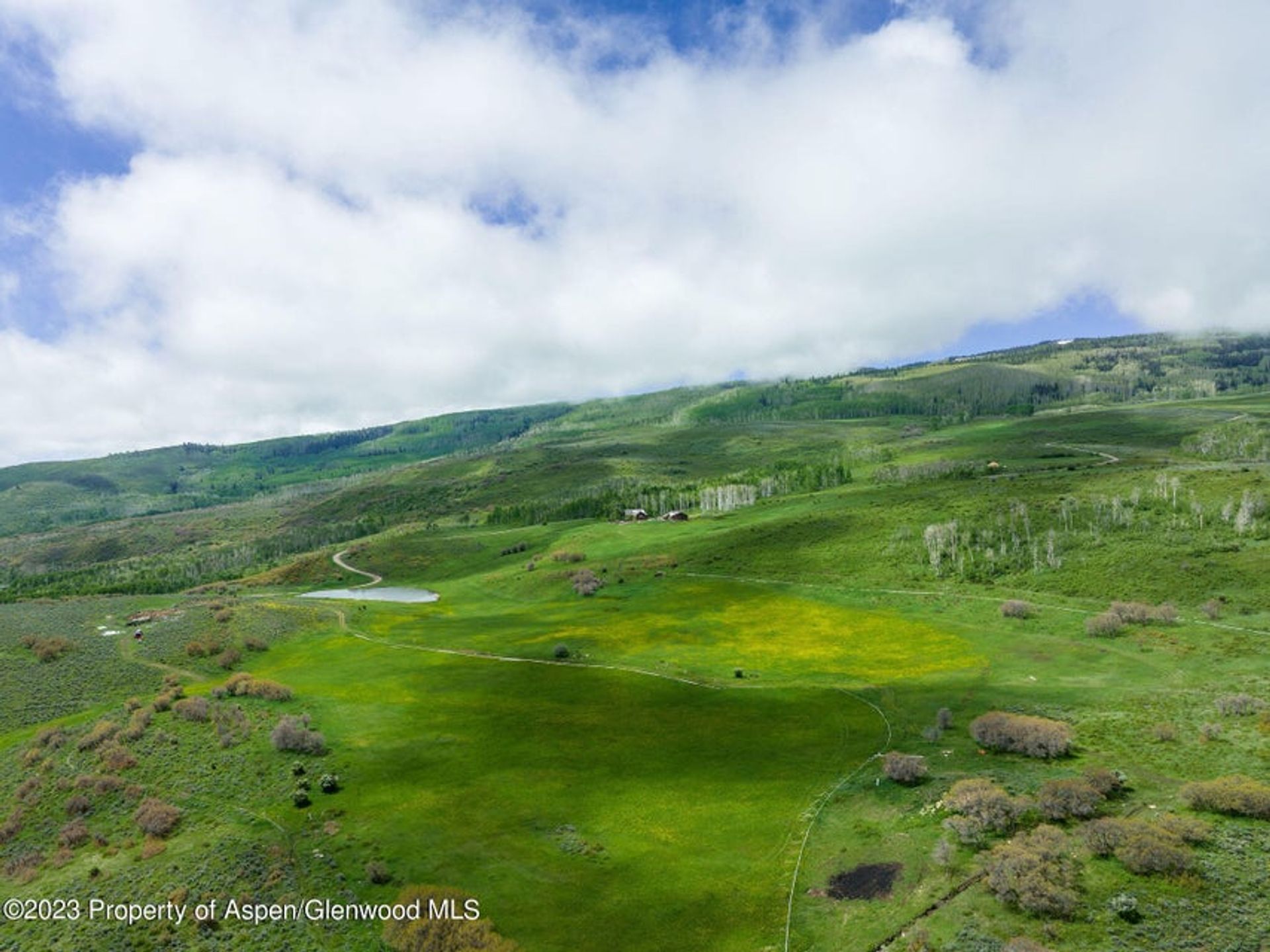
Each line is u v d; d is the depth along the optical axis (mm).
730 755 71562
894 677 91188
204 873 52562
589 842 56188
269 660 122812
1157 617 97500
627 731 79500
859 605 127125
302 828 59438
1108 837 47188
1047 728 65625
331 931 45969
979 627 108000
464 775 69250
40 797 67750
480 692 96500
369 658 119188
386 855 55000
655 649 113250
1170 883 43281
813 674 95375
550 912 47500
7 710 100562
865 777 64125
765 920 45688
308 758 73438
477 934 44219
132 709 89812
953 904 44281
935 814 55375
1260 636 87812
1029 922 41719
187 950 44781
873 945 41938
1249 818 49781
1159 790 55469
